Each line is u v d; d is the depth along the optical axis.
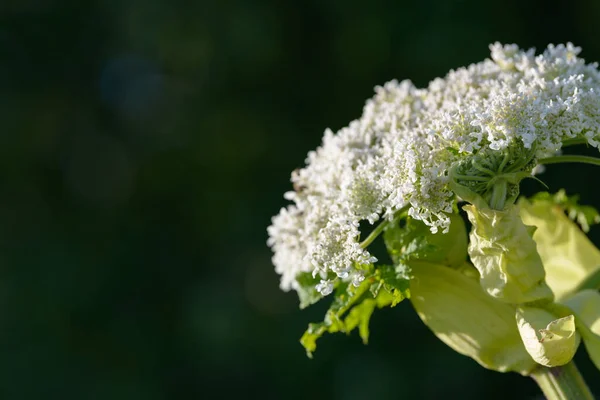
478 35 6.60
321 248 2.04
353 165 2.18
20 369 6.73
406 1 6.81
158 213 7.65
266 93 7.31
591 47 6.93
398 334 6.63
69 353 6.86
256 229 7.23
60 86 7.65
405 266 2.18
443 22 6.65
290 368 6.80
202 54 7.20
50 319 6.90
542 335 2.03
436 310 2.30
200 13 7.01
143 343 7.05
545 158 2.14
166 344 7.09
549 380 2.19
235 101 7.35
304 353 6.80
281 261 2.50
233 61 7.06
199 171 7.64
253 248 7.21
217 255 7.32
